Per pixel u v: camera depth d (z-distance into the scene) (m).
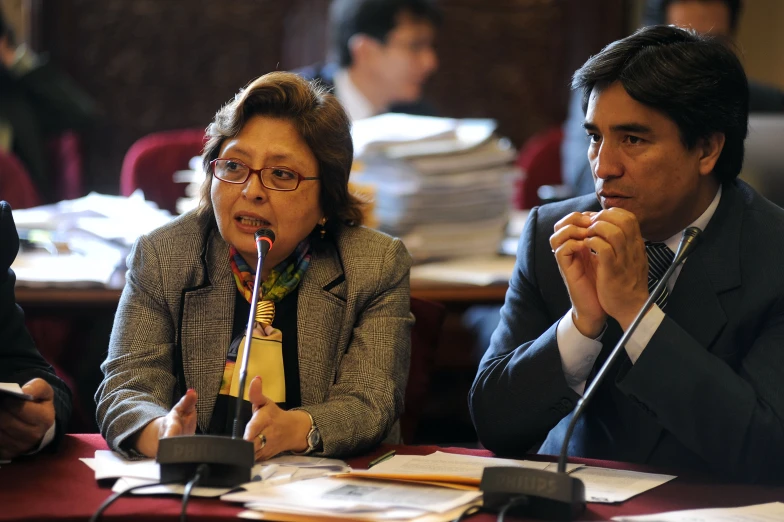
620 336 4.21
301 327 4.34
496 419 4.12
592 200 4.59
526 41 13.36
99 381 7.79
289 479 3.51
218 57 12.91
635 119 3.92
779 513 3.25
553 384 4.02
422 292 6.66
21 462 3.74
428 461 3.84
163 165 9.55
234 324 4.34
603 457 4.26
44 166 11.69
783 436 3.79
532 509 3.19
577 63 13.41
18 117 11.52
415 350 5.14
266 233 4.11
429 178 7.39
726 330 4.08
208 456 3.31
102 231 7.03
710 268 4.14
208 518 3.12
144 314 4.31
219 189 4.24
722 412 3.78
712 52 3.96
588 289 3.96
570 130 9.45
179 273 4.35
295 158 4.22
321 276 4.44
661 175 3.96
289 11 12.95
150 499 3.27
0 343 4.29
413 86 10.30
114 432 3.84
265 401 3.85
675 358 3.78
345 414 4.00
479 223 7.71
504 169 7.84
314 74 10.50
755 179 5.37
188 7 12.83
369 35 10.12
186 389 4.25
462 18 13.25
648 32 4.00
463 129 8.11
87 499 3.28
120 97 12.76
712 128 3.97
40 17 12.44
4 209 4.36
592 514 3.25
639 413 4.15
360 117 10.34
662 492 3.51
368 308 4.43
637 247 3.86
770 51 13.70
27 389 3.78
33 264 6.92
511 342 4.44
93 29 12.64
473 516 3.20
